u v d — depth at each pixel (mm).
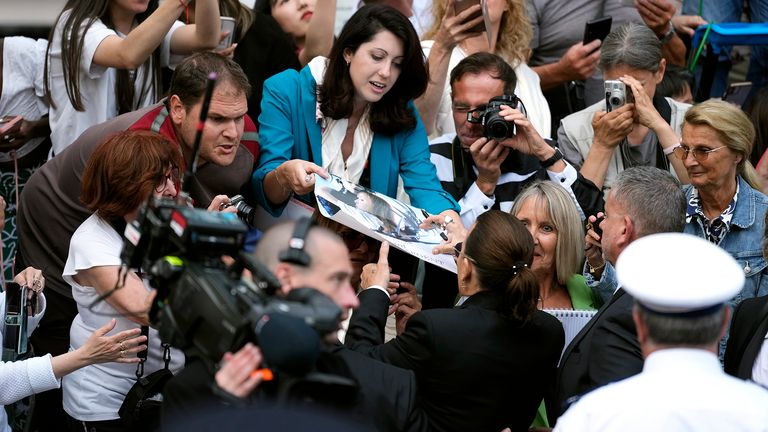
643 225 6484
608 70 9141
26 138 8891
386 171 8133
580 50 10039
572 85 10570
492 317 6184
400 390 5113
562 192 7504
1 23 8812
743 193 7902
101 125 7551
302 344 4188
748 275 7770
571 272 7496
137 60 8328
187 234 4551
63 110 8734
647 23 10805
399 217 7488
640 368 5906
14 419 7422
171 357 6906
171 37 8945
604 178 9086
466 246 6355
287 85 8055
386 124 8055
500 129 8031
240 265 4754
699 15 11773
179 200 4961
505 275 6172
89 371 6875
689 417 4574
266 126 8000
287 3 10453
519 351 6184
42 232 7688
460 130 8453
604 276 7422
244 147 7797
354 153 8055
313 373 4445
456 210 8203
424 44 9758
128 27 8836
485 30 8828
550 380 6594
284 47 9664
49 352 7645
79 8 8531
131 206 6504
